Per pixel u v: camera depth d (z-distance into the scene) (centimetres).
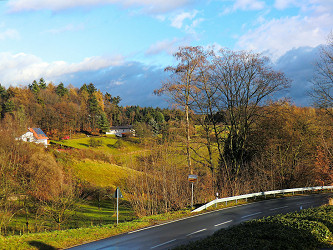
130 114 16375
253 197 3195
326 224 1449
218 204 2742
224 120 3512
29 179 3297
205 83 3189
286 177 4350
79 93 15738
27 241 1443
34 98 11319
